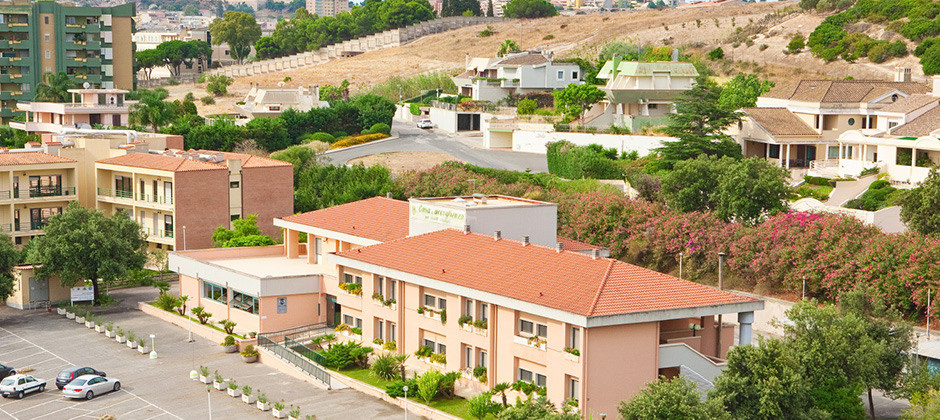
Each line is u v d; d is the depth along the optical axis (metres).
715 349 69.12
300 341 81.88
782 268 84.88
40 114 160.88
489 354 67.56
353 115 174.62
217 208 111.62
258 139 160.62
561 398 62.69
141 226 103.88
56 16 190.25
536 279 66.81
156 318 92.69
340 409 67.94
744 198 98.50
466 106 178.12
